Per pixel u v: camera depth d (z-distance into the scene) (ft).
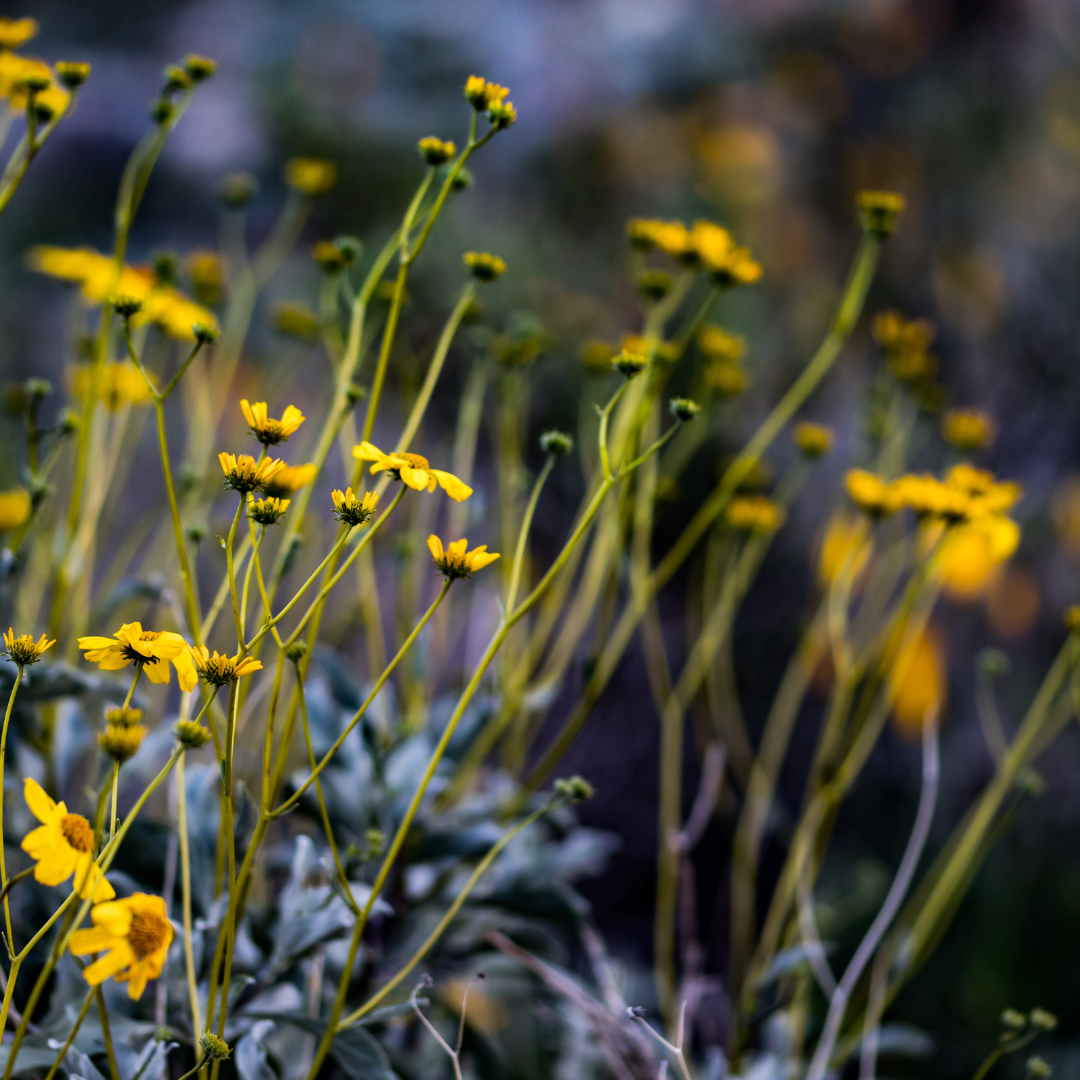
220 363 4.89
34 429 3.73
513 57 11.45
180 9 12.40
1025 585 8.52
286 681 4.02
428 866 4.07
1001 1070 6.84
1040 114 11.07
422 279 8.86
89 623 3.91
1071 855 7.75
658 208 10.64
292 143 10.66
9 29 3.71
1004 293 9.82
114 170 10.99
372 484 5.40
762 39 11.88
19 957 3.14
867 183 11.03
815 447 4.31
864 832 8.21
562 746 4.07
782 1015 4.40
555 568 3.33
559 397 8.68
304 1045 3.90
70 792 4.11
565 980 3.92
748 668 8.57
